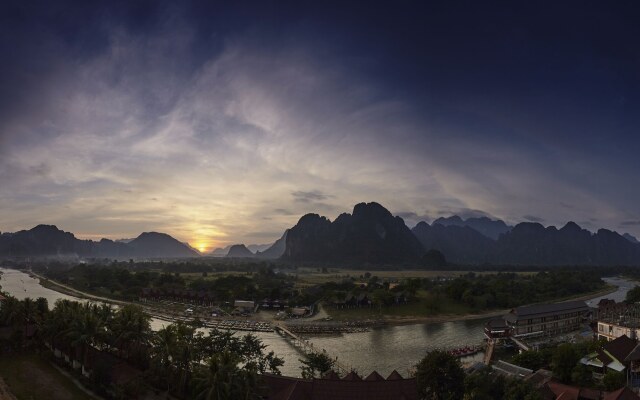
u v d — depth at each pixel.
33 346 102.12
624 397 67.81
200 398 67.12
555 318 158.25
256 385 69.31
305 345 137.88
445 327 180.00
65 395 77.19
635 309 136.25
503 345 134.00
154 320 181.50
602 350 93.56
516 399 72.56
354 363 118.88
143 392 77.75
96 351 90.75
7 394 75.50
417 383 78.81
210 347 90.88
